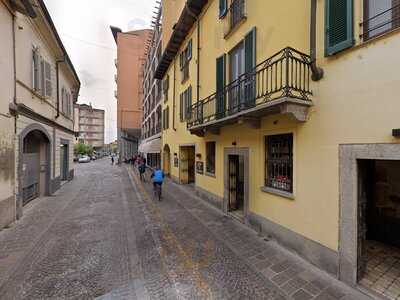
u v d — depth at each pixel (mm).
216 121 7207
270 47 5922
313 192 4652
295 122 5078
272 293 3818
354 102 3867
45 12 9062
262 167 6281
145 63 33219
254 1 6605
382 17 3559
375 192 5891
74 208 9289
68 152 17172
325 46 4273
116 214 8406
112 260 4938
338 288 3916
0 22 6875
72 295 3787
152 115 25453
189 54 12094
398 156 3293
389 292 3734
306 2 4832
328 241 4340
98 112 87312
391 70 3379
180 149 14766
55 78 12789
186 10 10555
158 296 3750
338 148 4141
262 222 6289
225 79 8188
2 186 6867
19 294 3814
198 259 4973
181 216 8133
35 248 5527
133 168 29625
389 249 5367
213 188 9539
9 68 7336
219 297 3723
